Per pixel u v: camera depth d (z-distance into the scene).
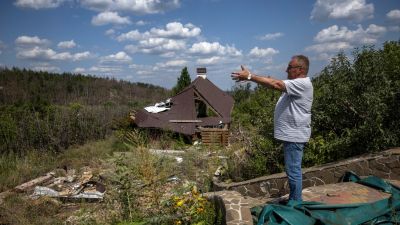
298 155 5.23
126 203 6.65
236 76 4.88
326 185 6.16
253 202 5.79
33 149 17.41
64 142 19.12
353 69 8.22
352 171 6.71
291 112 5.14
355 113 7.96
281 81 4.95
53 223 8.27
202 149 10.66
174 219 5.66
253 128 10.11
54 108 22.91
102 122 22.41
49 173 13.64
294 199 5.31
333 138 8.32
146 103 45.62
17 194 10.61
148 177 6.89
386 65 8.27
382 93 7.76
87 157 15.91
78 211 8.51
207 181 8.72
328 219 4.65
